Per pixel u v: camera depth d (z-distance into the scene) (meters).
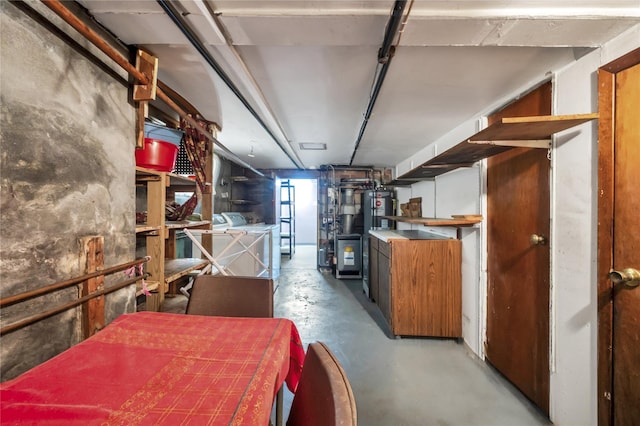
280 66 1.52
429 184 3.38
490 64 1.46
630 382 1.10
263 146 3.56
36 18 0.86
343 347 2.41
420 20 1.02
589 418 1.30
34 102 0.85
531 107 1.71
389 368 2.09
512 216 1.86
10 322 0.79
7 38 0.77
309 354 0.70
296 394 0.73
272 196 5.91
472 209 2.34
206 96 1.95
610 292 1.18
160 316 1.16
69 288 0.99
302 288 4.25
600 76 1.20
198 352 0.89
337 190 5.35
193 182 2.18
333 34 1.13
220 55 1.38
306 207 9.59
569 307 1.41
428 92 1.82
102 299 1.11
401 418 1.58
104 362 0.82
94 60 1.09
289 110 2.21
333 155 4.08
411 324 2.54
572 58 1.37
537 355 1.64
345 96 1.93
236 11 1.00
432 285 2.53
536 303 1.65
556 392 1.50
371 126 2.61
